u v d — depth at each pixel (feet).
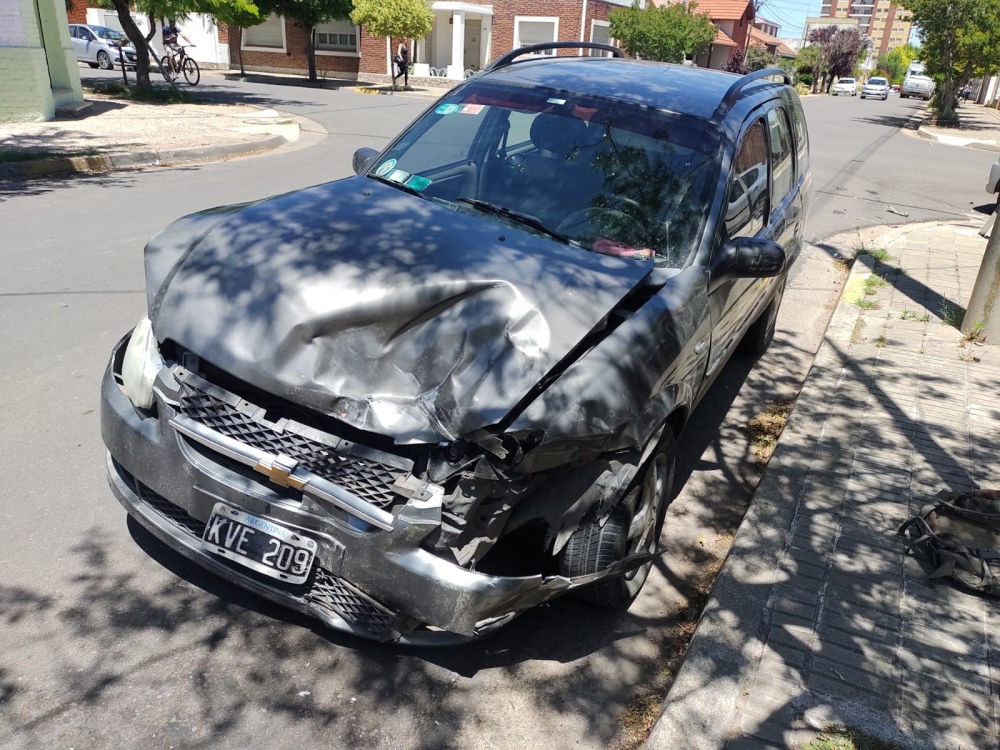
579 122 13.85
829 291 27.35
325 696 9.36
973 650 10.36
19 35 44.78
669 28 108.27
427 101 82.23
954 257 29.66
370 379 8.82
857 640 10.37
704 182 12.91
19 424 14.23
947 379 18.56
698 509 14.16
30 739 8.42
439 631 9.08
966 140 76.18
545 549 9.65
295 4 95.91
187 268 10.16
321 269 9.72
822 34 238.27
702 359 12.00
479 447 8.50
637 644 10.79
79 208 28.58
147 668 9.48
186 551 9.75
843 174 50.47
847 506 13.30
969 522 12.62
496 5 113.19
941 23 91.81
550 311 9.58
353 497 8.60
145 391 9.75
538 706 9.59
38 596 10.40
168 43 79.51
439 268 9.91
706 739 8.82
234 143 42.22
